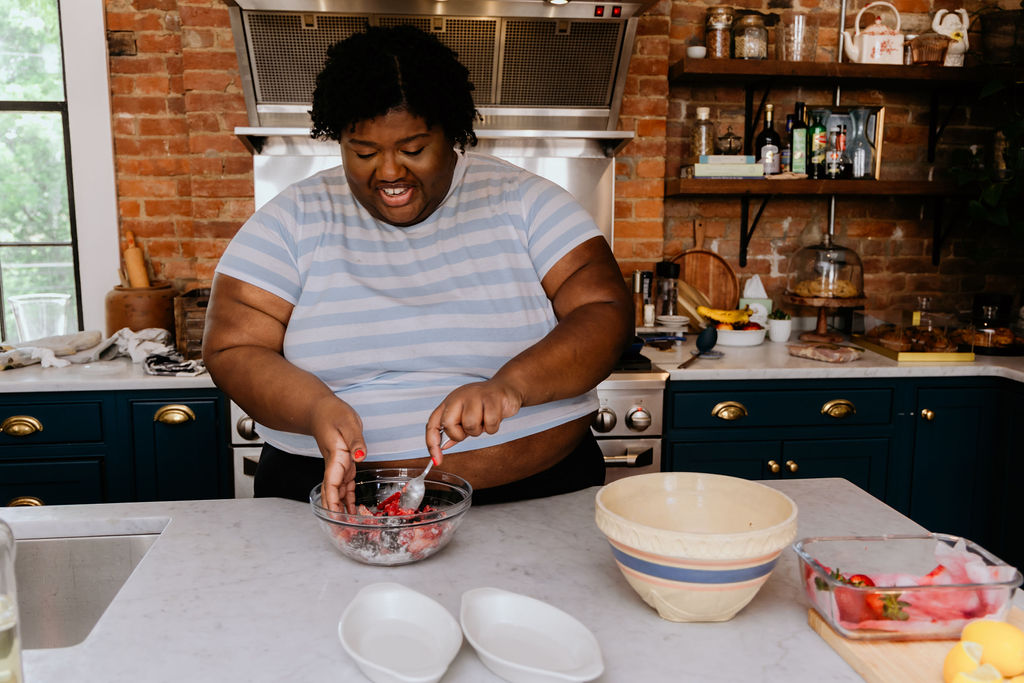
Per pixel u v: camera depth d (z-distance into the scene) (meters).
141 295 2.72
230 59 2.74
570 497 1.21
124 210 2.92
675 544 0.75
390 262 1.18
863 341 2.80
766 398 2.45
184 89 2.79
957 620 0.74
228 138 2.78
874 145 2.94
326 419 0.97
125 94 2.86
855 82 2.94
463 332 1.16
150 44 2.84
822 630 0.78
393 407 1.14
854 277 2.81
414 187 1.12
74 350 2.56
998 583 0.74
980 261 3.17
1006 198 2.76
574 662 0.71
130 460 2.35
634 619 0.82
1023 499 2.44
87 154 2.87
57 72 2.87
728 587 0.77
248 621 0.81
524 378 0.98
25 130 2.89
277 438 1.20
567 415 1.19
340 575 0.92
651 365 2.41
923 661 0.71
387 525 0.91
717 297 3.07
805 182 2.78
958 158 2.87
